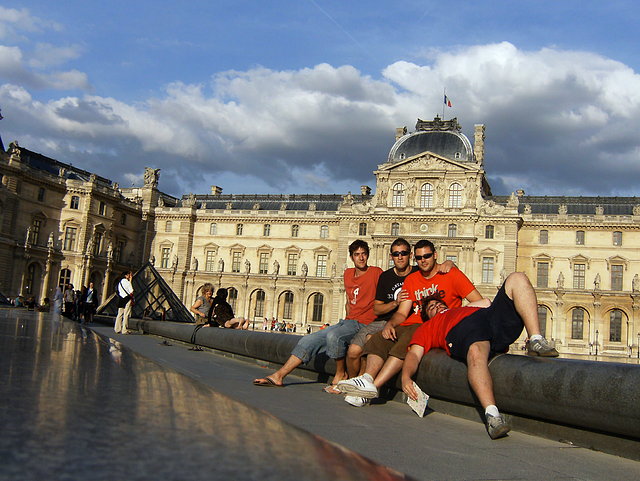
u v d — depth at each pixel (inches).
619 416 336.5
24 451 55.9
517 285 433.7
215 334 1000.9
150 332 1450.5
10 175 4266.7
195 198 5748.0
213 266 5354.3
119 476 51.4
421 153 4623.5
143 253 5398.6
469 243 4431.6
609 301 4360.2
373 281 622.8
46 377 109.0
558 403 369.7
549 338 4475.9
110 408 82.0
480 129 5172.2
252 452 63.3
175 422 76.1
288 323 5103.3
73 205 4790.8
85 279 4749.0
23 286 4394.7
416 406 457.4
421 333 488.7
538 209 4977.9
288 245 5187.0
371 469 61.6
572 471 301.6
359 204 4805.6
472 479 259.0
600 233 4537.4
